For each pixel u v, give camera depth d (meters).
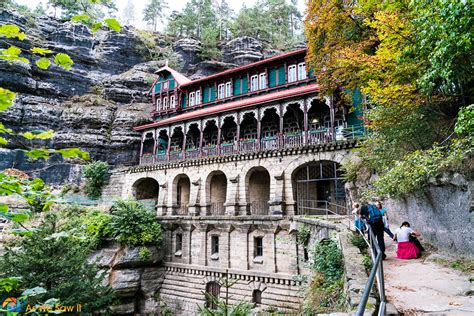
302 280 17.55
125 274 25.88
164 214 32.44
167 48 58.56
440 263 8.92
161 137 42.50
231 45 57.62
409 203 12.70
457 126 7.29
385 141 15.23
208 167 30.45
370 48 19.22
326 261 11.47
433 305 5.99
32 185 3.71
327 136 24.84
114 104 47.53
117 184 37.28
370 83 13.65
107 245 26.23
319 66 21.27
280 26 69.94
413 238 10.38
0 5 49.25
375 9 16.67
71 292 13.77
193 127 37.34
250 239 24.69
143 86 50.19
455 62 8.70
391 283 7.50
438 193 9.80
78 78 47.50
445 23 7.16
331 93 21.55
